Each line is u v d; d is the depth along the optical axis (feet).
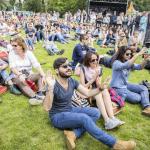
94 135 13.47
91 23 83.30
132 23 63.41
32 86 20.12
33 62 20.61
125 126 17.01
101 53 42.93
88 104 16.65
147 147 14.94
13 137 14.85
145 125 17.44
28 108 18.40
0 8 176.14
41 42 49.80
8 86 21.18
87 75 18.07
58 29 53.62
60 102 14.76
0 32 55.77
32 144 14.32
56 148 14.10
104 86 14.62
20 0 184.55
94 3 103.19
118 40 44.86
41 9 171.73
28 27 55.01
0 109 18.11
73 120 14.14
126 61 18.90
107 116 16.07
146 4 168.45
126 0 101.24
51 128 15.85
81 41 27.09
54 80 14.20
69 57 36.88
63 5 170.50
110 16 81.15
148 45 38.34
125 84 19.33
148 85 20.62
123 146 13.05
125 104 20.11
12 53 20.30
